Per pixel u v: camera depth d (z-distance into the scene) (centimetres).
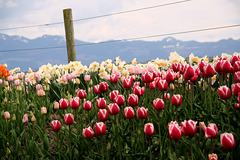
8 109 263
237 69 204
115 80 236
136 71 287
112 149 186
